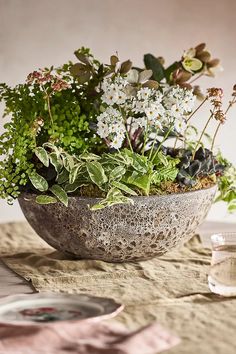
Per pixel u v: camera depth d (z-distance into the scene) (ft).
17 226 6.19
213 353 3.50
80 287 4.65
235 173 5.72
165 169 4.92
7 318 3.73
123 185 4.76
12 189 4.91
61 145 5.02
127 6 9.43
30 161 5.01
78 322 3.59
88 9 9.30
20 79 9.22
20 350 3.42
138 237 4.87
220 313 4.11
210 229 6.19
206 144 9.80
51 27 9.23
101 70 5.13
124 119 4.99
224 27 9.86
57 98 5.07
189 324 3.92
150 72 4.91
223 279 4.39
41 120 4.82
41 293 4.05
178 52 9.70
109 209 4.77
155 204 4.79
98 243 4.89
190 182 4.95
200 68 5.45
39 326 3.55
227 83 9.93
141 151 4.97
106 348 3.42
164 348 3.51
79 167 4.86
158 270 4.99
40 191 4.93
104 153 4.91
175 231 4.93
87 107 5.11
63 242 4.99
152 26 9.54
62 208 4.83
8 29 9.11
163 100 4.95
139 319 4.00
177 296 4.45
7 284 4.67
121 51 9.46
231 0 9.81
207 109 9.77
